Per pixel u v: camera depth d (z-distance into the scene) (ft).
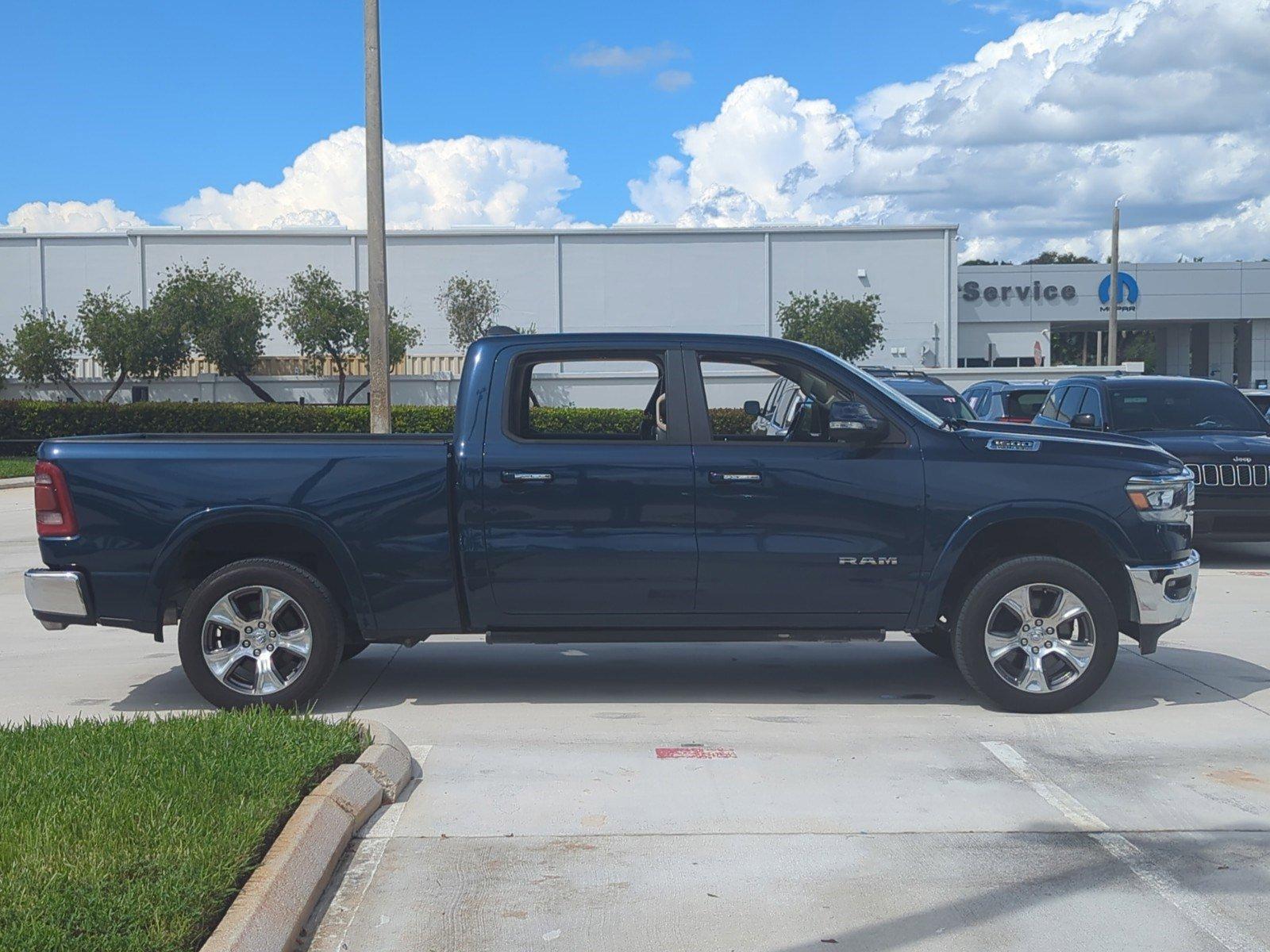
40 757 16.85
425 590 21.94
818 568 21.80
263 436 23.49
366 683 24.95
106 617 21.95
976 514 21.81
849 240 175.94
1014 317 208.23
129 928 11.75
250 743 17.46
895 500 21.80
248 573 21.81
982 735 21.02
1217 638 29.32
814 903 14.10
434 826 16.52
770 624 22.16
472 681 25.11
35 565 43.68
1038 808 17.28
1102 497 21.95
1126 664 26.53
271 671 21.97
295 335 137.18
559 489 21.74
